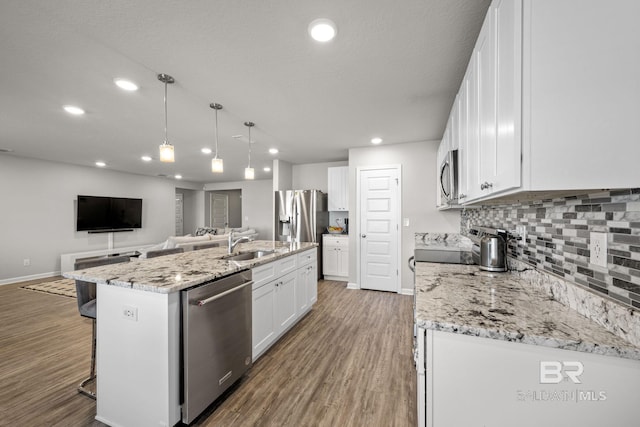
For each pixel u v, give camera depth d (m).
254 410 1.68
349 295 4.00
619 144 0.78
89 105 2.52
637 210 0.83
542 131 0.83
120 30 1.49
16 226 4.92
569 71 0.81
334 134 3.52
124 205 6.55
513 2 0.88
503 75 0.98
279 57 1.77
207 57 1.76
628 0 0.77
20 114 2.75
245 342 1.97
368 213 4.25
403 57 1.78
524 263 1.57
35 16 1.37
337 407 1.70
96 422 1.60
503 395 0.91
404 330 2.80
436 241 3.90
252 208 8.16
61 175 5.51
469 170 1.56
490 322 0.96
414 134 3.53
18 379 1.99
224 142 3.90
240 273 1.92
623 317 0.83
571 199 1.15
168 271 1.77
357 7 1.34
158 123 3.04
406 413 1.64
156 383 1.44
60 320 3.08
